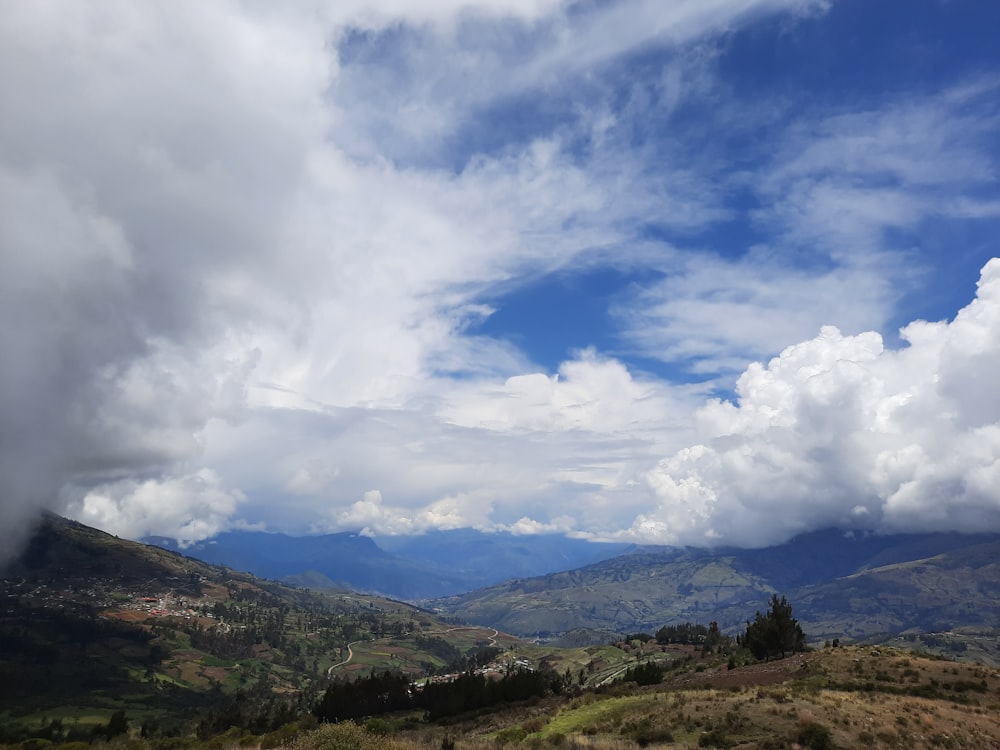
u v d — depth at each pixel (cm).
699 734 4141
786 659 7925
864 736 3750
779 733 3856
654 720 4581
